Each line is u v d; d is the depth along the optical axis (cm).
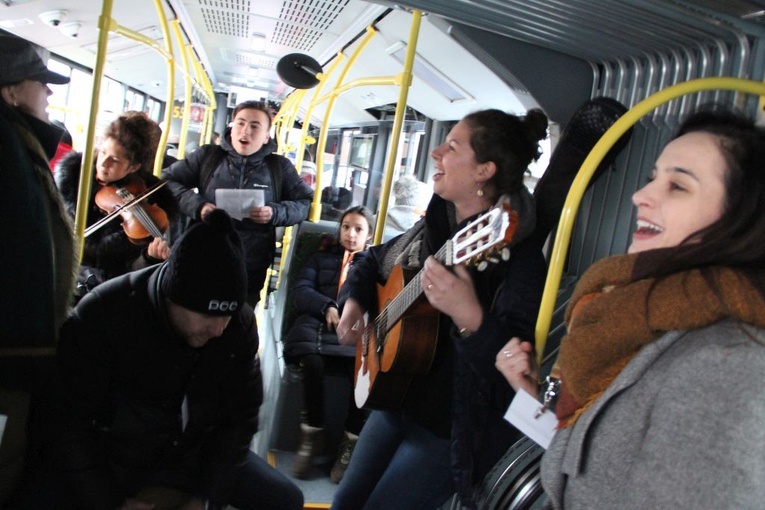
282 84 787
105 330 160
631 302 88
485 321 145
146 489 178
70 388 158
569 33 191
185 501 178
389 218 439
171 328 161
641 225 104
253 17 409
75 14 430
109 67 649
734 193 85
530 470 149
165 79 782
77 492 159
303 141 507
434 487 174
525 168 167
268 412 340
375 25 357
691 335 83
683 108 188
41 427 157
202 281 150
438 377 172
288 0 347
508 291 155
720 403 75
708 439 75
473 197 169
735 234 82
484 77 332
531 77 216
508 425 157
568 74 220
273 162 379
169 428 175
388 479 179
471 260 144
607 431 90
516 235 158
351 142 753
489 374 147
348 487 195
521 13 179
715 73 178
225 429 183
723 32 165
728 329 79
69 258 156
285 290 374
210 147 378
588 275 104
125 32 312
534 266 159
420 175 515
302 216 380
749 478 72
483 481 156
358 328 227
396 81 264
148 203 299
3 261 126
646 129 201
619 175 212
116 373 165
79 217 207
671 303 83
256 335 185
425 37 329
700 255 84
